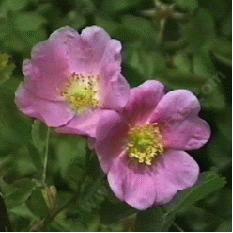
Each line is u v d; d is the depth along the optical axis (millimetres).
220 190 539
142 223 396
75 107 392
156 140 392
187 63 538
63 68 395
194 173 391
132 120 389
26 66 390
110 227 460
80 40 392
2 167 473
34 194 414
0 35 534
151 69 523
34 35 534
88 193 398
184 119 389
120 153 387
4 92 437
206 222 528
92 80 395
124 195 382
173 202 395
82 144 506
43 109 390
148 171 391
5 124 436
